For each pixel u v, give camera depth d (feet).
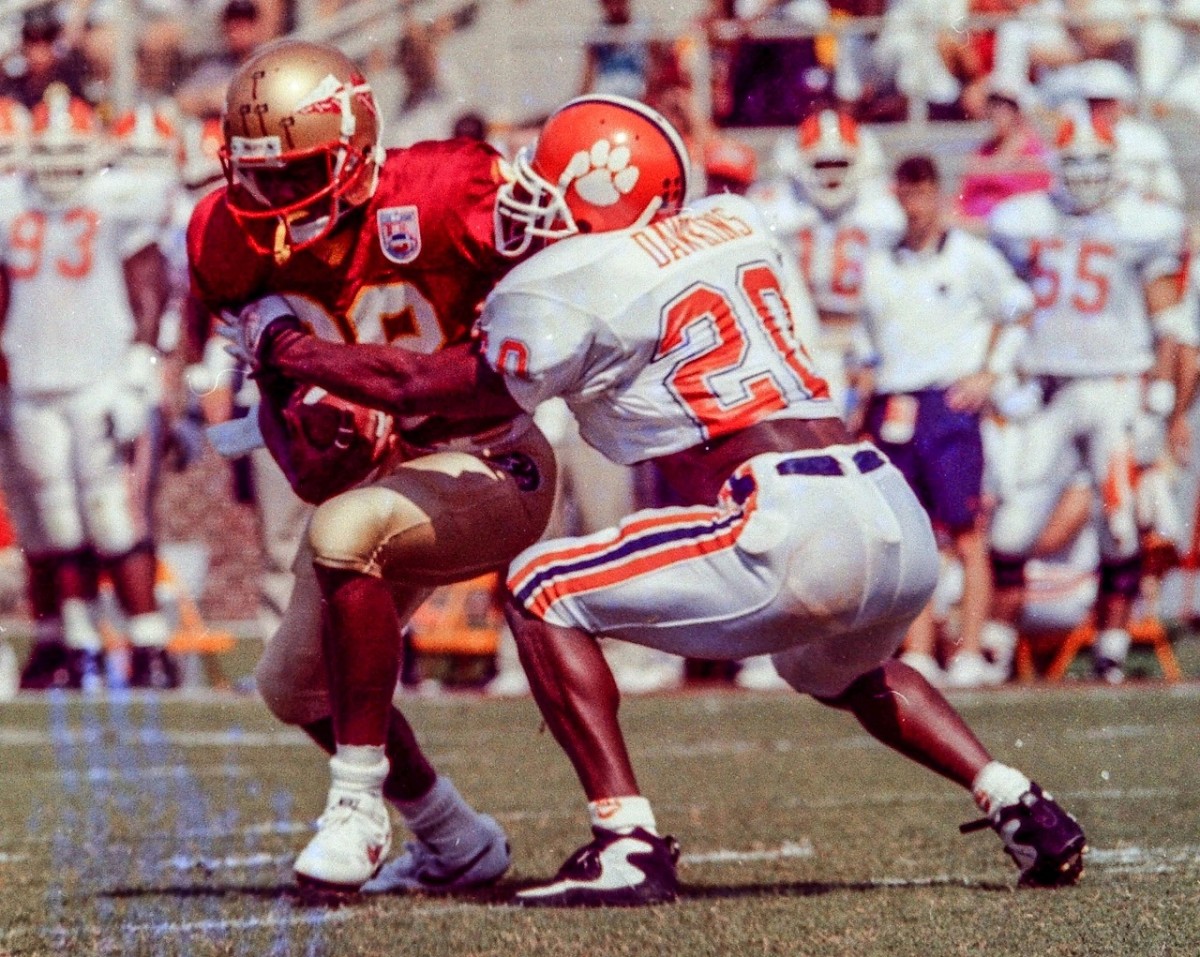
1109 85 95.81
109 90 112.47
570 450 86.99
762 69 105.50
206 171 96.02
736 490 40.01
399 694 91.50
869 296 89.76
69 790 61.87
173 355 95.96
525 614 40.96
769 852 48.44
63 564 95.20
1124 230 93.04
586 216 40.98
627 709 83.46
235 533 121.39
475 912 40.16
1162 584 106.32
